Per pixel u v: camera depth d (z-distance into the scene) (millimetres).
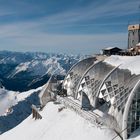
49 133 59562
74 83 70250
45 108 74562
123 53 74125
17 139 67188
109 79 56156
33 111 75375
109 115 51469
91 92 60344
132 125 45875
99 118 51062
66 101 65875
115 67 58344
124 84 51625
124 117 45281
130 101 45281
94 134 50062
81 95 59562
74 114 60719
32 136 63438
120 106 48969
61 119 62125
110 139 47156
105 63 63875
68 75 75312
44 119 68188
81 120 56219
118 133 46594
